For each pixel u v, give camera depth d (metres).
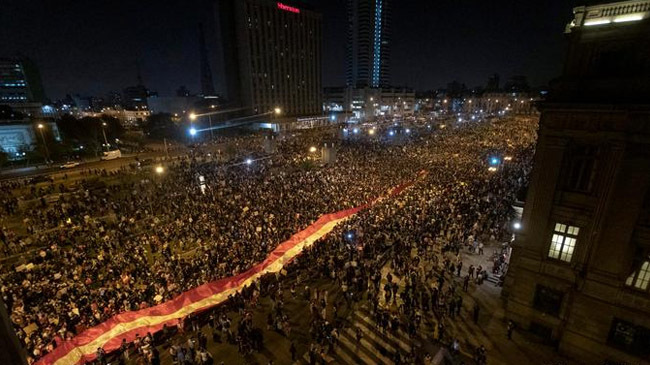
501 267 22.61
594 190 14.16
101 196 37.66
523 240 16.62
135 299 18.83
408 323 17.95
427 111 167.62
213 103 120.69
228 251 23.81
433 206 30.39
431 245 24.55
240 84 117.62
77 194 38.03
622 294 13.82
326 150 51.62
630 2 12.66
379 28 197.88
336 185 38.06
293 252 23.59
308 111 134.12
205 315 18.84
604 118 13.32
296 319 18.62
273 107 120.62
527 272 16.50
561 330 15.88
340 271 22.09
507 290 19.52
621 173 13.27
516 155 51.78
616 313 14.04
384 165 47.66
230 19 113.19
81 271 21.70
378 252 23.94
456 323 18.02
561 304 15.78
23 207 34.22
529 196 16.14
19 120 60.94
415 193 34.03
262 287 20.89
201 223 28.86
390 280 20.27
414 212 29.12
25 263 23.59
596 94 13.64
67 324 16.80
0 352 2.96
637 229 13.33
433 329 17.62
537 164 15.64
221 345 16.86
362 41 197.62
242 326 16.83
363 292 20.62
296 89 127.94
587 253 14.55
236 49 115.81
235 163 52.19
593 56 13.84
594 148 14.06
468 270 22.14
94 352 15.51
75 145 67.25
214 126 99.88
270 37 115.31
